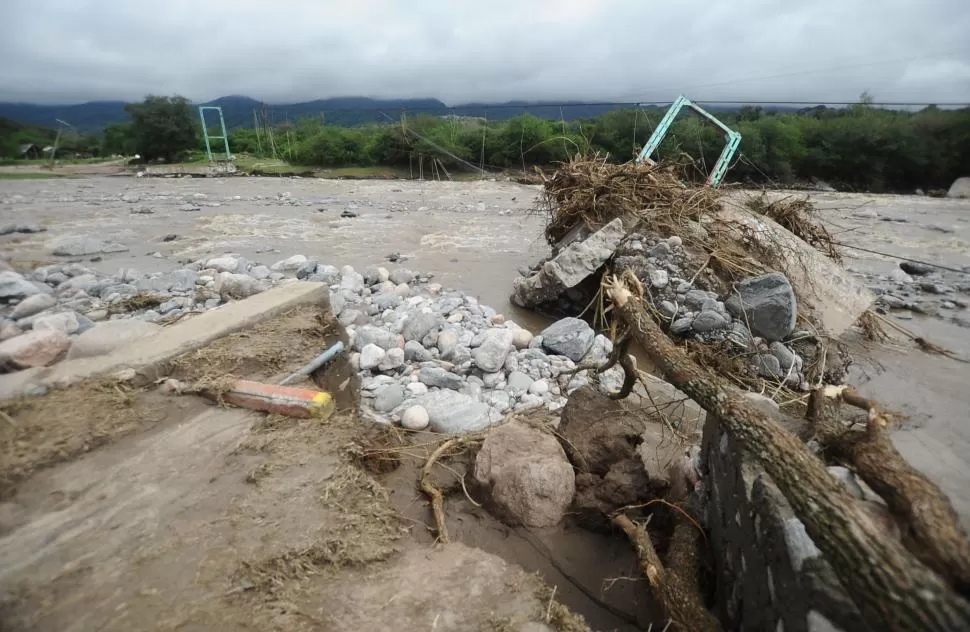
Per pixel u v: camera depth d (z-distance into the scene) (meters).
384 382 5.61
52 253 10.70
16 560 2.89
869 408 3.11
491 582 3.03
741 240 7.92
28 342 4.52
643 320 4.16
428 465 4.23
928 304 9.10
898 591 1.86
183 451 3.85
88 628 2.58
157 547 3.05
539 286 8.41
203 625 2.63
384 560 3.18
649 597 3.35
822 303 7.31
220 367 4.80
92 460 3.64
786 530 2.36
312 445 4.08
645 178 8.67
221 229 13.91
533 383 5.79
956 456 4.91
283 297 6.20
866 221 18.05
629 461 4.03
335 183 26.55
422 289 9.12
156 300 7.48
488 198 21.28
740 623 2.76
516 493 3.81
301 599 2.83
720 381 3.35
